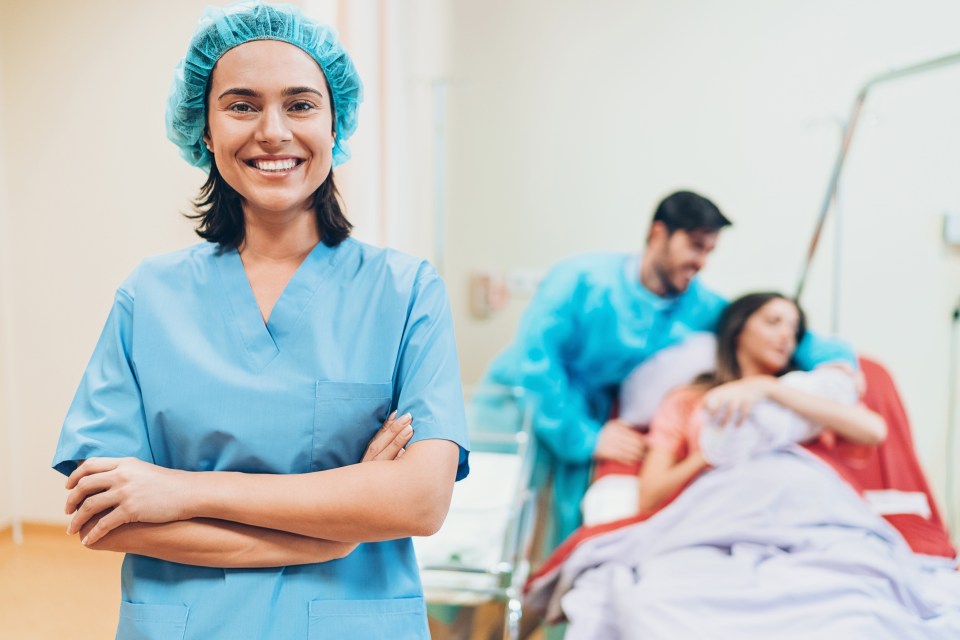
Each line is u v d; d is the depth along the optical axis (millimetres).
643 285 2346
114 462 868
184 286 976
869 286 2275
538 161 2381
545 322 2395
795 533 2168
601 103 2338
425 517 887
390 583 949
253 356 945
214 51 920
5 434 2689
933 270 2248
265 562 879
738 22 2260
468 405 2445
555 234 2389
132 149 2533
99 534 861
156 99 2498
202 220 1025
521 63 2359
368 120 2062
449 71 2387
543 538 2338
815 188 2271
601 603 2164
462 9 2361
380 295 979
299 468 923
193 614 882
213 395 920
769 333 2291
